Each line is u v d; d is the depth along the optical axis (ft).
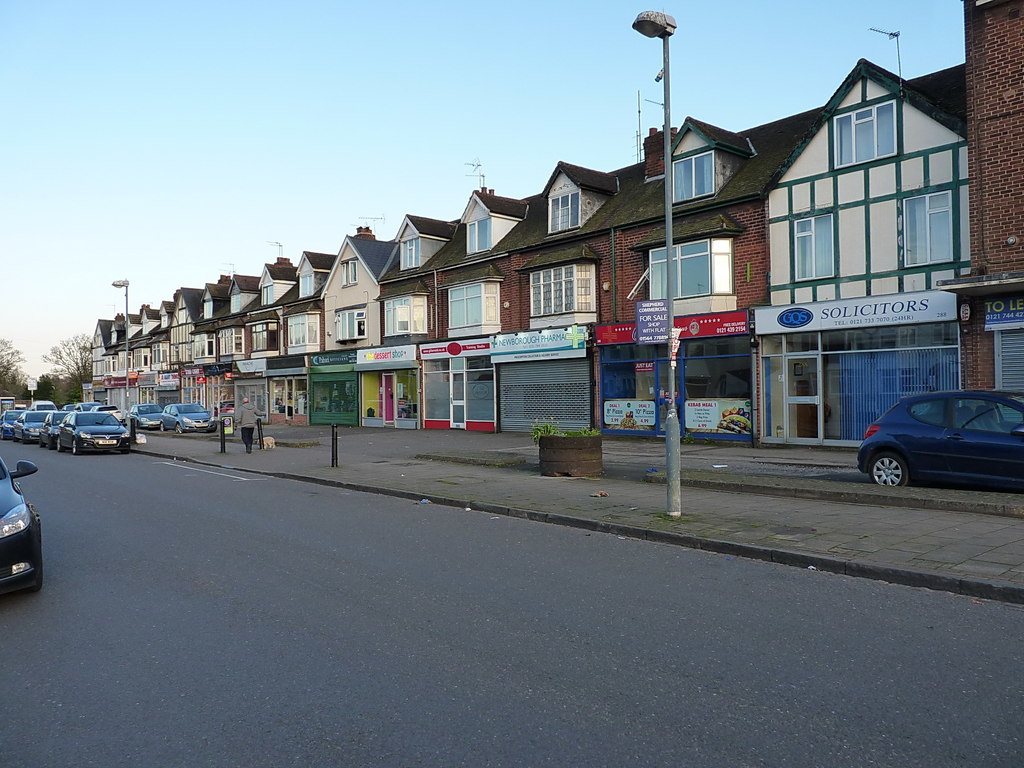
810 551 24.80
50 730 13.10
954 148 50.80
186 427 111.14
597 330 74.95
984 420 33.27
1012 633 17.31
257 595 21.58
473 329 90.38
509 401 86.53
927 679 14.67
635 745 12.18
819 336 57.93
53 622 19.34
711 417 65.46
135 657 16.66
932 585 21.25
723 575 23.31
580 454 46.78
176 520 34.91
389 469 54.70
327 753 12.10
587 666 15.69
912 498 31.96
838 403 57.21
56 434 88.07
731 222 63.93
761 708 13.50
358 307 113.60
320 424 122.01
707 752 11.89
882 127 54.54
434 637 17.67
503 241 91.40
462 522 33.86
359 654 16.60
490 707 13.74
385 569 24.57
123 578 23.86
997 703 13.51
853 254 56.03
